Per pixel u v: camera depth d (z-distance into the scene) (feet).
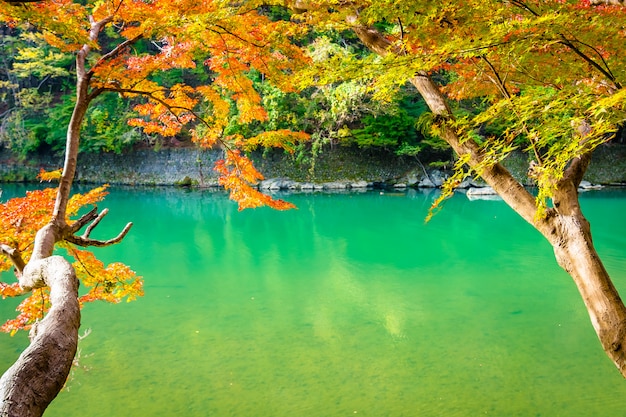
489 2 9.43
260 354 19.98
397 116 69.62
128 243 42.01
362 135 71.05
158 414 15.46
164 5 13.98
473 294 27.76
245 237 44.73
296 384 17.46
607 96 7.94
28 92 75.82
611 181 72.02
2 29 77.66
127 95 16.17
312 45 56.44
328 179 74.64
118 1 14.46
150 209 59.47
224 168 18.15
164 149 79.61
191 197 68.64
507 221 49.75
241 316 24.47
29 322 14.53
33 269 6.56
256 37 14.67
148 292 28.30
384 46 12.43
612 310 9.44
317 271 33.22
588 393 16.58
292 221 51.98
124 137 74.74
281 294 28.14
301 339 21.58
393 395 16.63
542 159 9.89
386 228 47.44
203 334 22.08
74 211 15.55
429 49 10.89
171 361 19.30
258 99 17.47
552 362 19.02
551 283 29.63
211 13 12.26
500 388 17.03
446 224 48.73
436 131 11.93
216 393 16.79
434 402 16.17
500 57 10.07
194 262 35.81
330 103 67.36
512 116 9.60
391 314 24.71
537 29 8.57
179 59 15.94
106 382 17.52
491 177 11.46
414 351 20.26
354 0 12.22
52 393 3.50
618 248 36.86
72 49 12.94
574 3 8.95
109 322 23.44
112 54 13.25
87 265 15.02
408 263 34.91
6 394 3.21
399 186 74.49
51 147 82.23
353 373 18.28
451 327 22.85
